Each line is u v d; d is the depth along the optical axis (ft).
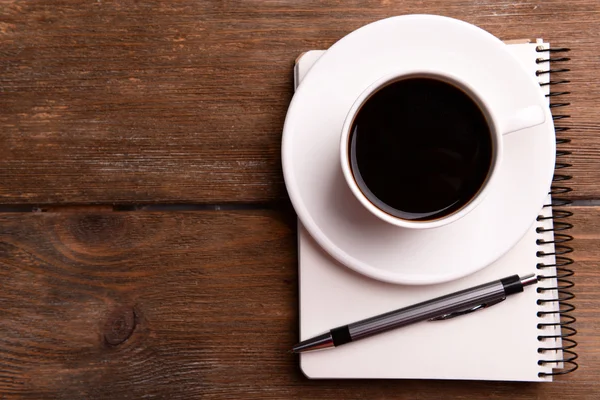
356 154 1.40
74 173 1.58
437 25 1.42
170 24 1.58
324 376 1.51
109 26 1.58
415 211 1.41
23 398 1.56
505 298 1.51
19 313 1.57
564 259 1.55
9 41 1.58
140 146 1.57
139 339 1.57
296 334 1.56
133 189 1.57
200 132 1.57
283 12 1.57
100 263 1.57
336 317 1.51
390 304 1.51
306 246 1.52
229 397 1.56
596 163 1.56
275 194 1.57
